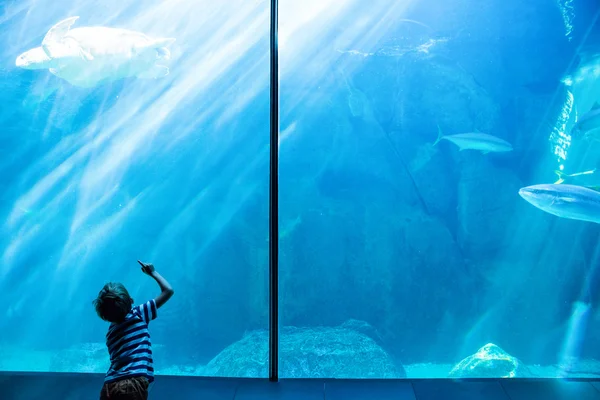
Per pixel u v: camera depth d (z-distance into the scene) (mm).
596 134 9836
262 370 10594
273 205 4645
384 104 19766
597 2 15188
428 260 17469
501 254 17109
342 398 4172
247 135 24672
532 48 16266
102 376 4668
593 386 4324
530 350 16531
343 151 21188
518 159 17719
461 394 4211
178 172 24438
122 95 22438
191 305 19484
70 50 11141
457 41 16969
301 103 22047
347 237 18891
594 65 15875
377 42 19734
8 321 22984
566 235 16547
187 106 23922
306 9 21047
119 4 20016
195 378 4523
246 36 22859
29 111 21203
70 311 23328
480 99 17156
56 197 22859
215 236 21781
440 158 18172
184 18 21938
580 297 16234
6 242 22828
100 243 23484
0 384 4496
